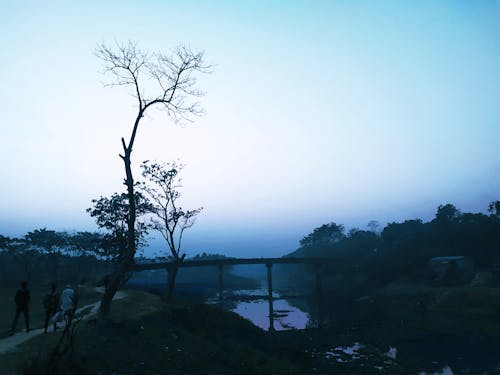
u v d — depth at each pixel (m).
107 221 42.50
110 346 17.08
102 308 22.34
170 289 44.66
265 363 24.00
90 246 104.25
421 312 66.69
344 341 44.50
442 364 33.16
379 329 52.12
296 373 24.14
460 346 39.91
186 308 32.88
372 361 34.22
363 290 114.62
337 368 31.39
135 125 25.42
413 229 139.00
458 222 132.12
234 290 158.62
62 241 110.94
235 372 18.97
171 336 21.77
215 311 35.62
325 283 145.25
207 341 23.81
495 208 132.88
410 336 45.97
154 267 98.62
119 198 43.12
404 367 32.16
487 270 94.12
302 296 121.56
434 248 120.44
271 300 108.44
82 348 15.80
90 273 115.06
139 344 18.48
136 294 45.06
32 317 26.78
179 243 46.91
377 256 130.62
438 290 86.00
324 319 66.25
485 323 51.53
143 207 44.06
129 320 23.44
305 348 40.19
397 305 79.88
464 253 115.75
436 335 45.91
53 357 12.38
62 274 116.38
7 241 104.31
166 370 16.00
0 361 13.12
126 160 24.59
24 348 15.08
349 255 155.25
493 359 34.28
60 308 19.48
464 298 65.81
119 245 42.41
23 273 119.44
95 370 13.83
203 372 17.20
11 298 43.22
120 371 14.48
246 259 121.12
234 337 30.70
